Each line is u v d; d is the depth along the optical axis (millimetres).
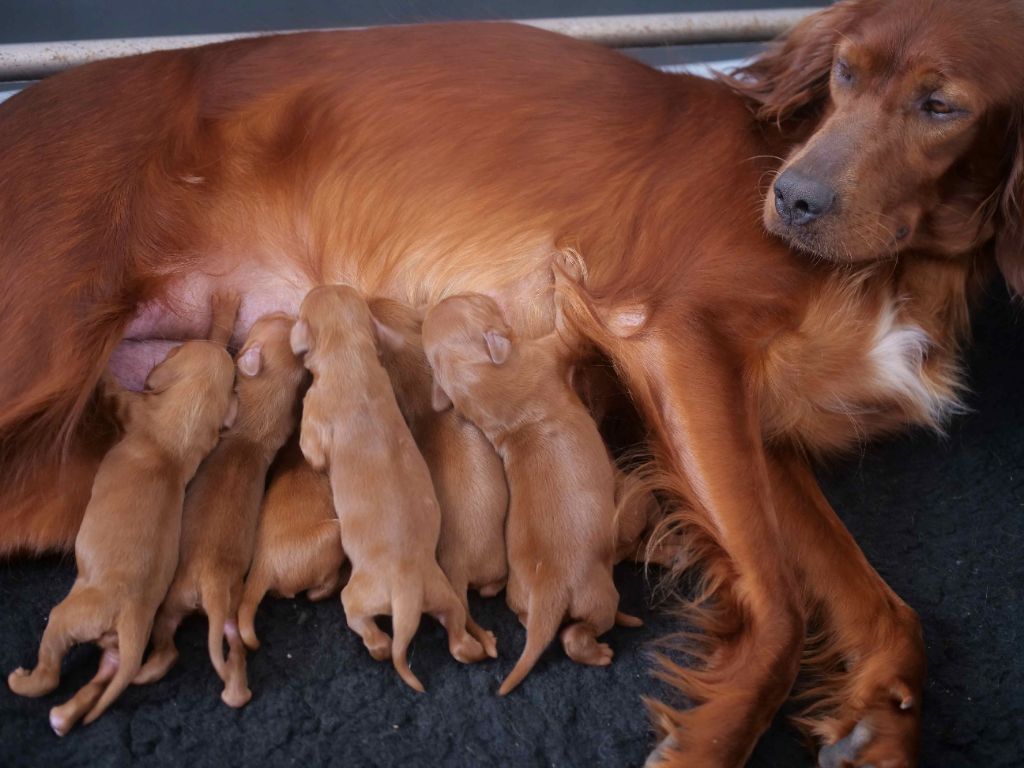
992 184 678
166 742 582
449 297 665
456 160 708
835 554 664
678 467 651
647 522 681
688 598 688
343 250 717
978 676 655
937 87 629
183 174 687
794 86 698
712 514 634
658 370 659
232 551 601
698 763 568
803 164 642
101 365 644
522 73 714
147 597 566
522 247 709
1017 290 700
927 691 647
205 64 715
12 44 891
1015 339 885
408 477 596
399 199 711
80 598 558
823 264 684
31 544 639
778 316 674
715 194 689
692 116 708
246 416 635
